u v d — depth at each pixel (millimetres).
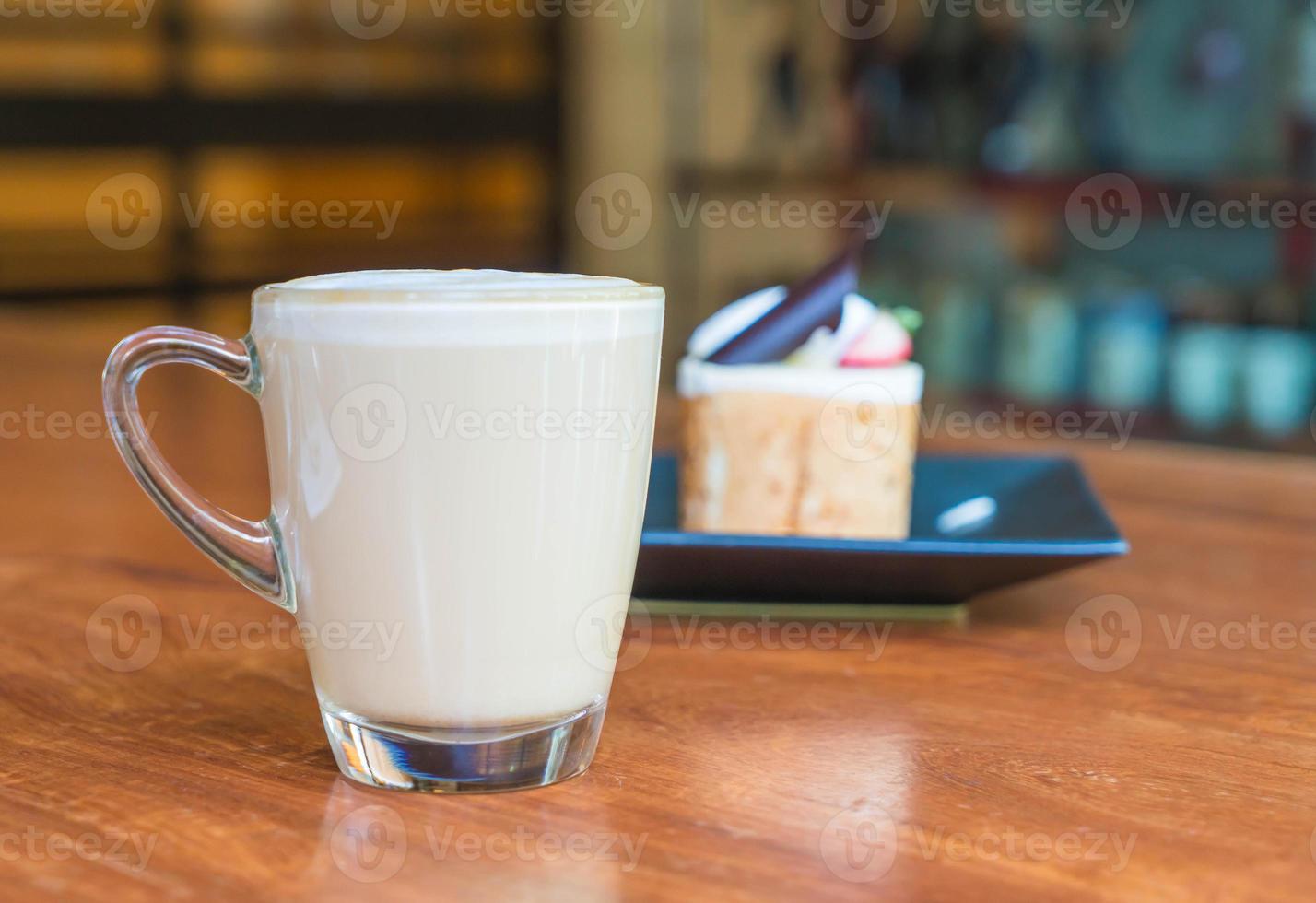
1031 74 1865
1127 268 1888
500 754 419
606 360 414
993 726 465
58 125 2014
